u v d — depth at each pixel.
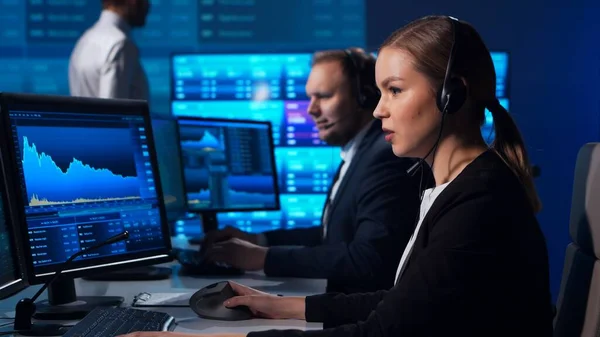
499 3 4.19
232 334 1.11
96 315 1.28
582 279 1.25
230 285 1.43
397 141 1.11
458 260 0.96
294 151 3.46
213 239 2.12
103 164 1.49
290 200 3.46
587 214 1.26
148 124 1.61
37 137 1.37
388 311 0.99
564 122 4.21
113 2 2.98
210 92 3.48
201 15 4.19
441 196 1.03
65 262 1.36
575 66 4.19
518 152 1.10
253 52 3.47
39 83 4.16
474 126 1.09
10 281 1.26
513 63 4.21
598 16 4.16
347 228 1.83
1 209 1.27
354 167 1.84
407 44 1.08
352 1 4.20
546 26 4.19
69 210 1.40
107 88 2.87
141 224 1.54
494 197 0.99
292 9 4.20
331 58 1.99
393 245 1.67
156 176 1.61
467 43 1.07
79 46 2.97
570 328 1.24
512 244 0.97
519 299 0.97
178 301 1.49
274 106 3.46
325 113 2.00
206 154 2.37
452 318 0.96
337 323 1.31
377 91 1.93
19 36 4.13
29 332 1.26
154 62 4.20
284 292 1.62
